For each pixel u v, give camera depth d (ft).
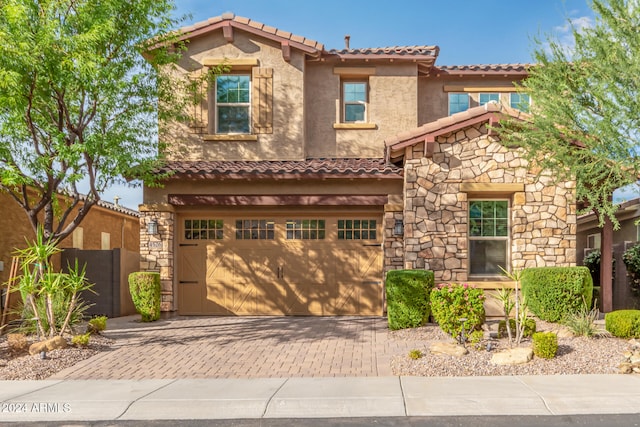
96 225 67.46
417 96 54.08
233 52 52.44
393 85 53.93
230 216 49.16
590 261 57.31
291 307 48.49
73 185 40.91
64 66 35.47
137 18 39.06
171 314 47.44
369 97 54.24
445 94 56.08
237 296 48.67
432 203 44.11
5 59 33.09
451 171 44.16
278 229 49.01
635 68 31.24
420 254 43.88
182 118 45.21
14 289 35.37
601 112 34.55
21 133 38.60
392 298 39.70
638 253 46.37
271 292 48.65
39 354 31.60
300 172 46.03
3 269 45.85
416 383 25.49
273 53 52.49
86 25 36.63
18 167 38.47
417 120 54.03
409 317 39.37
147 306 44.88
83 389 25.25
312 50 51.83
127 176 41.60
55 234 40.37
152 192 47.78
